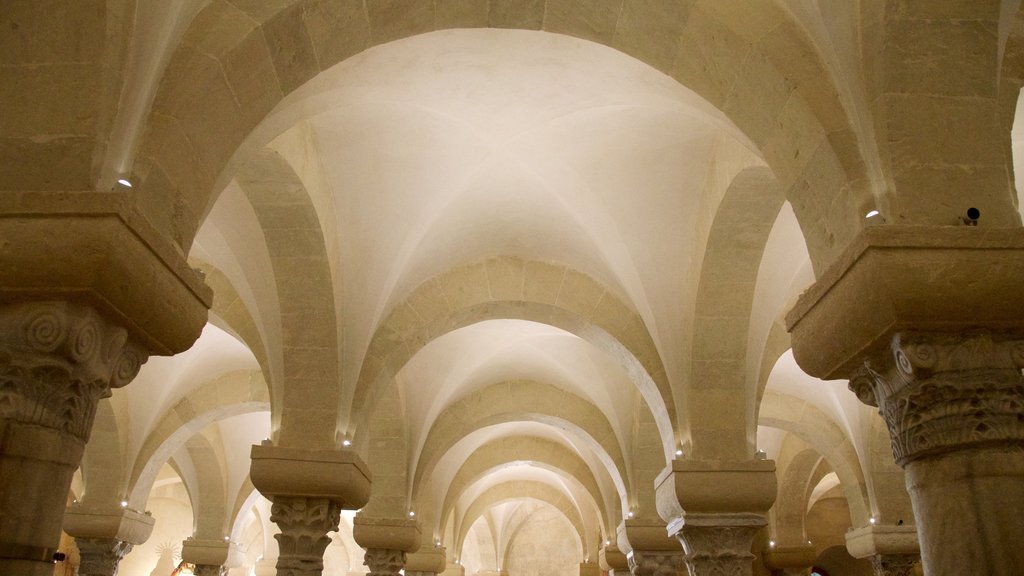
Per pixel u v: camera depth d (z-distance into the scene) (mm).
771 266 9953
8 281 3916
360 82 6734
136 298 4152
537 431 21172
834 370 4902
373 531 14445
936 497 4238
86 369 4070
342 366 9742
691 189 9414
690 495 9391
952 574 4074
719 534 9539
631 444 15906
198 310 4711
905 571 15156
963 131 4648
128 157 4359
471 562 32062
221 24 4867
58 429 4004
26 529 3785
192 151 4695
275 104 5309
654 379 10172
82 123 4250
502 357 15867
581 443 20672
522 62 7520
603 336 10836
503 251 11227
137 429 14898
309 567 9328
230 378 15477
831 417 16094
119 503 14461
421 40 6531
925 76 4695
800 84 5004
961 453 4199
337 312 9586
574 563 31344
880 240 4234
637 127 8852
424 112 8609
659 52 5750
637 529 15211
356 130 8797
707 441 9555
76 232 3871
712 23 5387
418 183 9617
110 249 3875
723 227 8859
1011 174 5602
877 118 4695
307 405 9484
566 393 16562
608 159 9406
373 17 5520
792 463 19578
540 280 11164
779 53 5125
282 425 9430
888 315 4258
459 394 16250
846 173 4727
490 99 8383
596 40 5875
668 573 15273
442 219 10180
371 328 10000
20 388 3881
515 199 10234
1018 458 4141
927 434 4289
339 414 9547
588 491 21266
